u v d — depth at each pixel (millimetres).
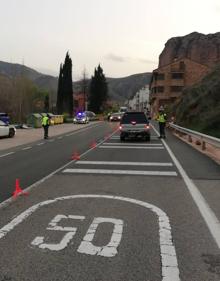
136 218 7523
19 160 16781
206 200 9141
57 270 5082
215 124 34094
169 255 5641
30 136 33000
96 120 84438
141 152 19906
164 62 174125
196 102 45031
